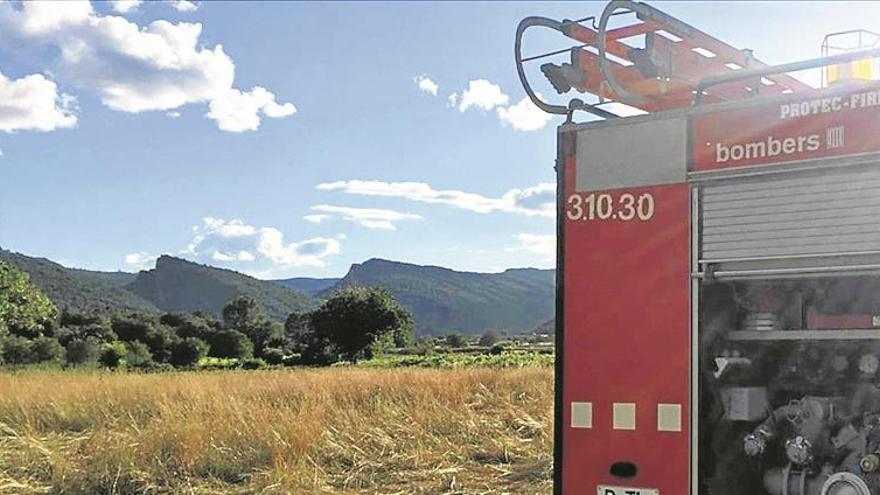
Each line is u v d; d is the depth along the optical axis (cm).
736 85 556
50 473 1209
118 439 1316
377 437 1340
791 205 403
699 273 426
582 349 454
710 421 421
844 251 389
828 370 400
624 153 449
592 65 487
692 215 429
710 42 506
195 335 8050
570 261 461
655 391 435
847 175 389
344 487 1116
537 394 1847
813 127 398
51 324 6638
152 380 2294
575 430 453
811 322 404
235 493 1100
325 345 7994
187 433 1261
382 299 8069
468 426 1422
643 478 435
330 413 1548
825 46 486
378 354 7794
